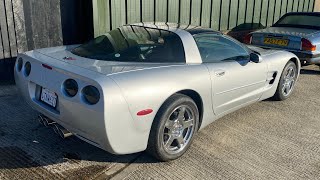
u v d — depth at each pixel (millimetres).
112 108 2762
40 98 3357
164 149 3285
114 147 2918
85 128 2902
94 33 6023
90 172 3178
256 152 3750
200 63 3680
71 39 6305
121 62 3277
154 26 3990
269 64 4742
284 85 5340
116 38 3727
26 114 4426
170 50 3525
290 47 6852
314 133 4344
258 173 3330
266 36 7137
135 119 2936
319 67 7832
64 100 2963
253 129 4352
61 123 3133
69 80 2955
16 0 5551
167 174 3211
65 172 3156
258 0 9617
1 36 5555
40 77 3240
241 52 4355
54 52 3656
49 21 5969
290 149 3869
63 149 3568
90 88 2805
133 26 4055
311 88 6348
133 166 3316
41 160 3344
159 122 3125
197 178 3178
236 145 3879
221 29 8812
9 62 5750
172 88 3178
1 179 2998
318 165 3553
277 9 10375
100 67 3088
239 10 9133
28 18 5738
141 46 3488
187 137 3537
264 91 4801
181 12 7547
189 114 3463
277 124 4559
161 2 7008
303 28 7426
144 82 2992
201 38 3844
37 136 3832
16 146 3586
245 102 4477
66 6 6074
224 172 3307
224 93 3920
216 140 3975
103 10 6047
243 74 4164
